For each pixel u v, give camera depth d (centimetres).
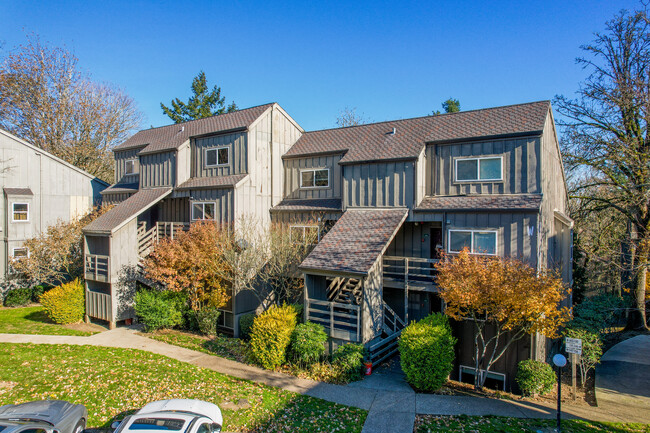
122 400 1216
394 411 1175
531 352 1401
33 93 3566
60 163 2777
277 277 1931
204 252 1852
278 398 1245
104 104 4141
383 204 1784
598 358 1589
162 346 1745
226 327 2027
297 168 2222
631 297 2420
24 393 1248
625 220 2605
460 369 1527
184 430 796
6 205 2525
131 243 2122
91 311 2139
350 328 1625
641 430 1104
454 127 1777
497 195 1590
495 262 1304
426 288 1585
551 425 1110
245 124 2094
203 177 2258
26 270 2381
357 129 2194
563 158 2391
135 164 2677
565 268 2108
